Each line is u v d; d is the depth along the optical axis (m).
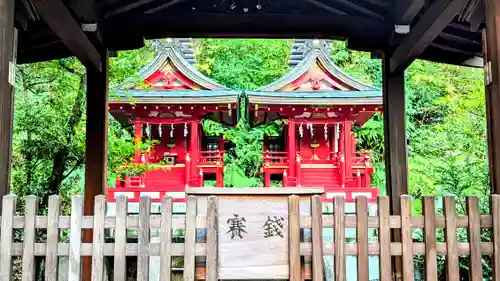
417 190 8.77
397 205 4.68
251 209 2.55
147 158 9.34
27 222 2.36
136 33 4.70
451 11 3.52
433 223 2.43
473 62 5.10
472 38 4.80
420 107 12.97
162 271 2.36
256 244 2.51
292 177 9.65
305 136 10.05
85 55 4.34
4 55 2.50
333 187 9.52
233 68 15.44
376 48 4.81
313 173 9.83
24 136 6.95
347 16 4.76
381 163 12.62
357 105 9.22
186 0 4.68
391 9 4.47
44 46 4.84
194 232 2.41
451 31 4.77
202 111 9.45
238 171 12.80
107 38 4.73
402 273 2.40
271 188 2.56
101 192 4.62
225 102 9.19
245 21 4.70
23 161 6.60
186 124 9.66
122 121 9.91
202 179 10.20
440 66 11.98
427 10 3.91
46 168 6.64
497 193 2.45
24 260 2.32
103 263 2.37
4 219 2.34
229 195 2.57
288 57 14.41
